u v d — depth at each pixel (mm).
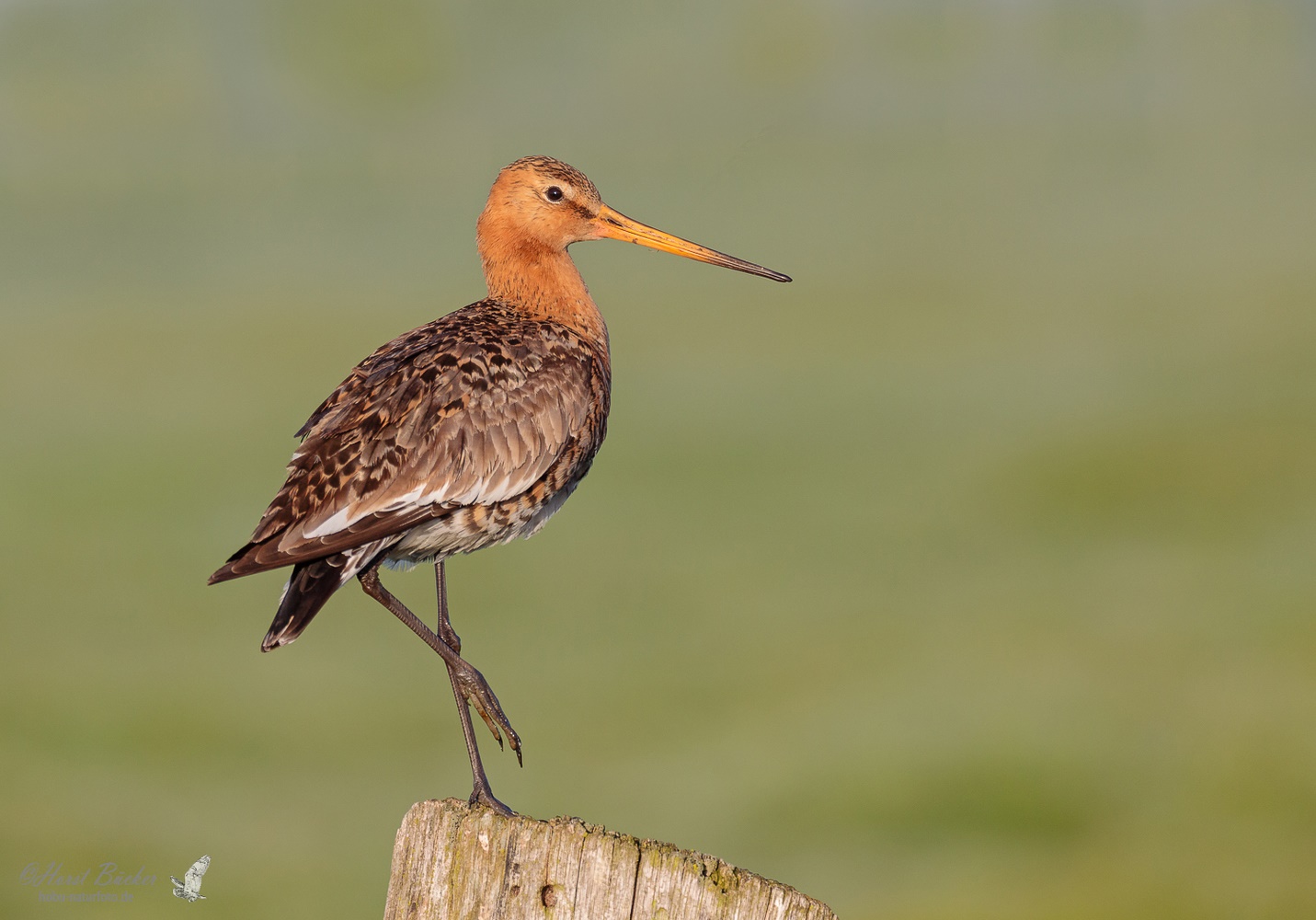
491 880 6344
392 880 6516
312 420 8602
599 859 6273
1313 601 25250
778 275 10359
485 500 8711
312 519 8133
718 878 6207
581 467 9375
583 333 9836
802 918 6133
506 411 8773
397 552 8828
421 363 8766
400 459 8375
